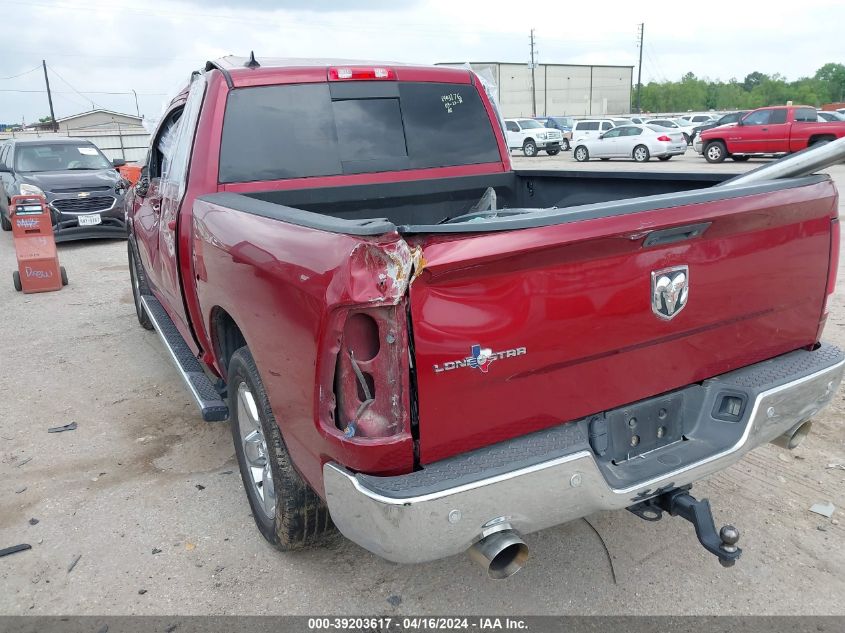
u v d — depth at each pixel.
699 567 3.13
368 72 4.09
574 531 3.42
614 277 2.41
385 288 2.04
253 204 3.04
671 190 3.96
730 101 144.75
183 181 3.79
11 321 7.57
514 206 4.81
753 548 3.22
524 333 2.28
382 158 4.15
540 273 2.27
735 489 3.70
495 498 2.22
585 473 2.36
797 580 3.02
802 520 3.42
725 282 2.71
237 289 2.89
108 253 11.75
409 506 2.11
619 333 2.48
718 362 2.83
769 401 2.76
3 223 14.69
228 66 3.86
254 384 2.96
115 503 3.79
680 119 38.09
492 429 2.33
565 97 86.31
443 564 3.20
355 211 4.15
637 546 3.29
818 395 2.96
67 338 6.84
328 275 2.14
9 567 3.25
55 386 5.54
